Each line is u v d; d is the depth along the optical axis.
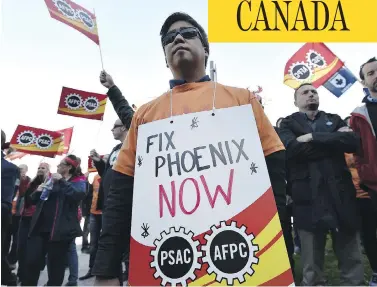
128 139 1.54
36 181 4.67
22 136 5.15
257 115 1.43
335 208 2.77
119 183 1.46
